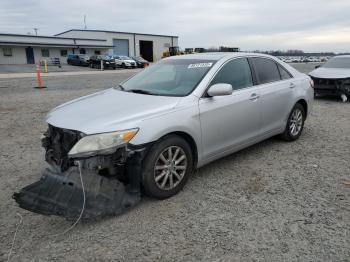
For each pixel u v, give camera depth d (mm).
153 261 2920
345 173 4789
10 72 31797
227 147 4746
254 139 5258
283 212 3695
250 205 3865
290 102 5930
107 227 3449
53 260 2951
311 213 3666
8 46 52781
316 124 7910
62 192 3469
